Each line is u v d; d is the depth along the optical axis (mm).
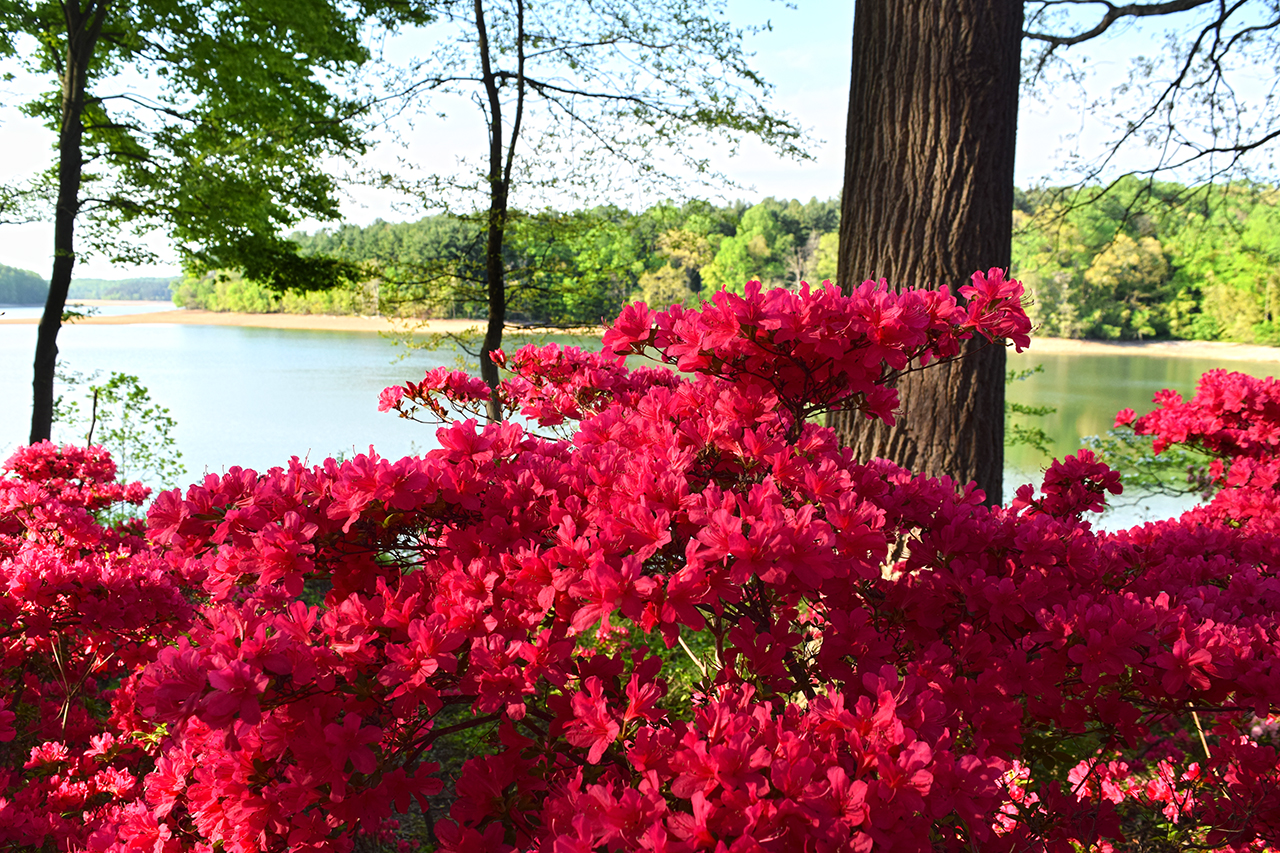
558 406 2598
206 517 1533
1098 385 24531
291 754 1375
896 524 1874
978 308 1801
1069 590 1786
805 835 1056
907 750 1117
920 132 3264
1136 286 36062
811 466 1601
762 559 1316
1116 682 1632
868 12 3459
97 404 8680
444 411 2275
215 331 44375
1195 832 2154
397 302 8852
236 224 9172
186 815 1812
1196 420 4508
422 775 1385
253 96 8852
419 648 1352
